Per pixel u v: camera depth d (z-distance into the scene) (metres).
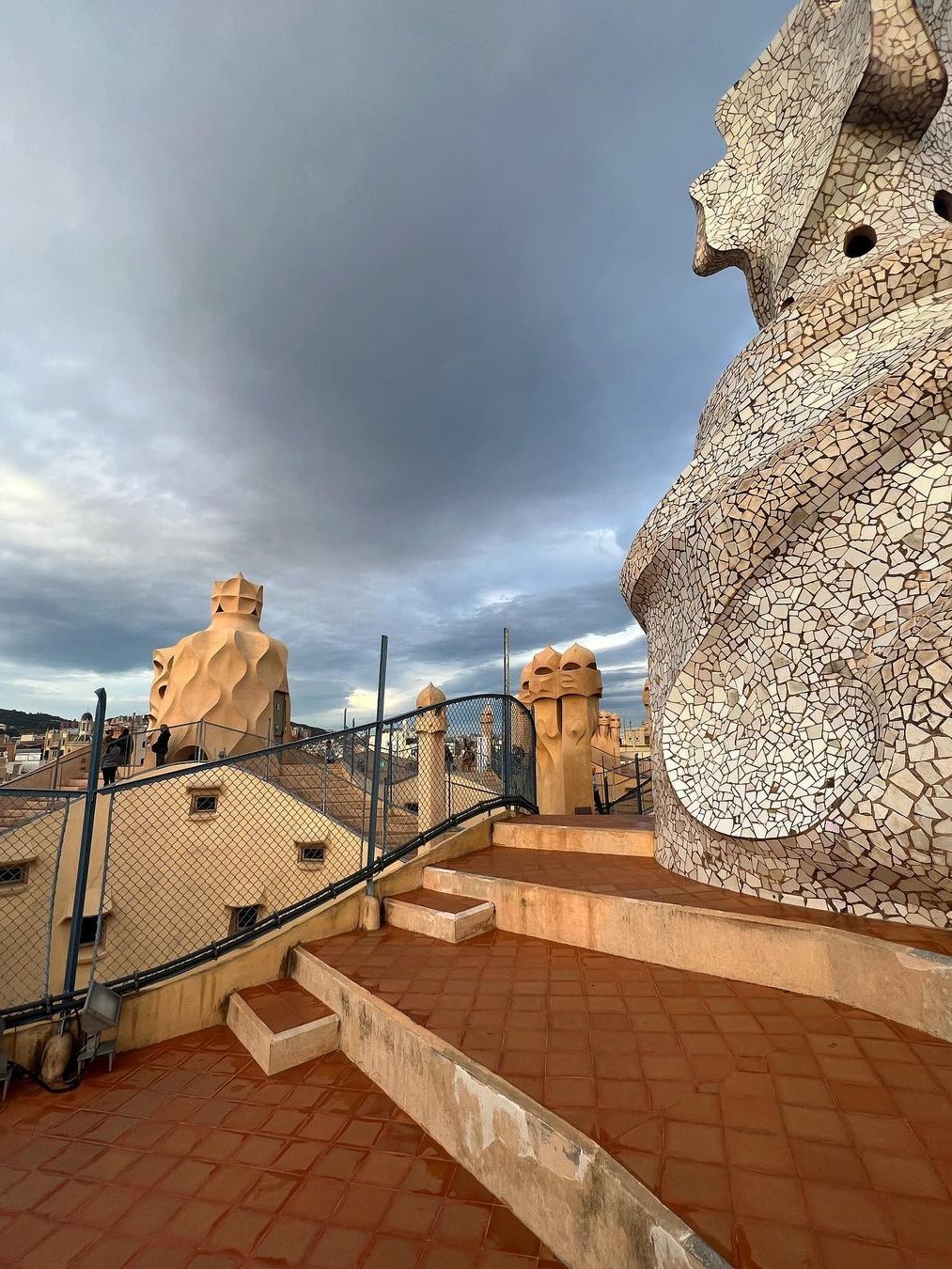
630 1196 1.98
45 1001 3.88
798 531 4.41
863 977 3.17
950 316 4.50
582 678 13.10
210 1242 2.37
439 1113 2.96
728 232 7.00
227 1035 4.25
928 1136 2.21
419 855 5.97
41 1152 2.99
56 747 27.14
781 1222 1.87
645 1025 3.17
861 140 5.81
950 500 3.84
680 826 5.09
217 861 11.18
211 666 18.20
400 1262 2.23
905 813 3.36
